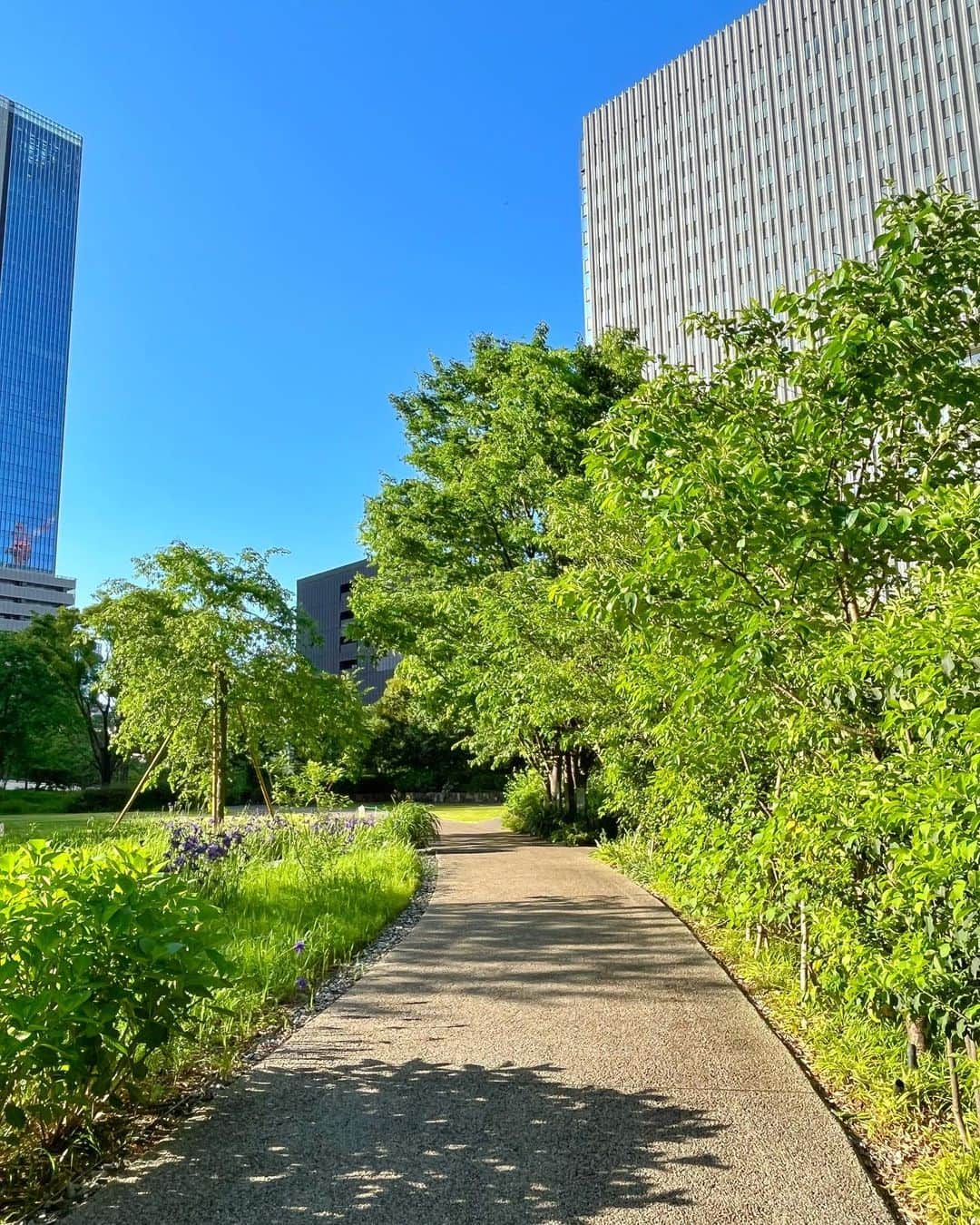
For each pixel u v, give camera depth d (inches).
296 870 383.6
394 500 858.1
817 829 156.2
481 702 695.7
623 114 3284.9
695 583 168.1
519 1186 122.3
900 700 126.0
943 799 109.0
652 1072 167.9
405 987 238.5
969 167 2362.2
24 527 5442.9
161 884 152.7
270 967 232.4
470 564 816.3
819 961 175.3
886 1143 137.9
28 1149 133.6
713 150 2979.8
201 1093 160.4
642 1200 117.5
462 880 474.6
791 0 2790.4
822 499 158.7
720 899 293.7
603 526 422.9
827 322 167.0
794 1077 164.1
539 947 290.0
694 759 236.5
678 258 3061.0
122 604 609.9
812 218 2696.9
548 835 791.7
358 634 828.0
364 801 1891.0
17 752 1804.9
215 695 598.5
